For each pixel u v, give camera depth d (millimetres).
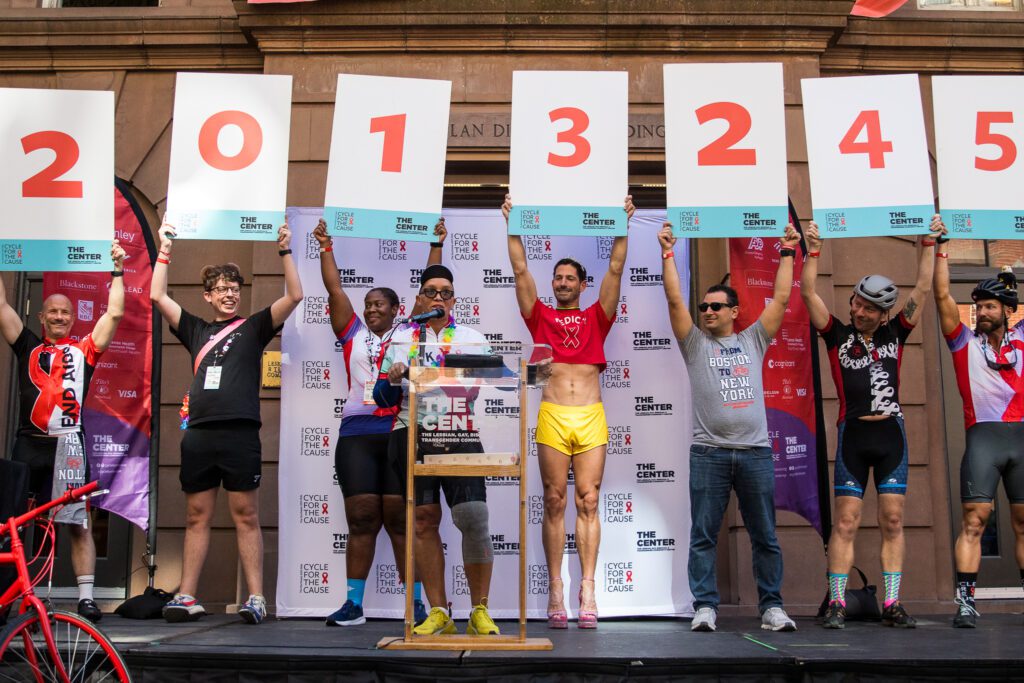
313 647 3932
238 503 4980
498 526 5328
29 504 4848
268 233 5047
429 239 5059
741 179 4992
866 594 5219
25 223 4988
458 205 6414
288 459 5414
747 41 6223
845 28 6285
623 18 6137
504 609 5266
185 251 6250
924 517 5984
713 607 4785
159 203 6355
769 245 5605
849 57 6480
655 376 5410
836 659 3744
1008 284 5238
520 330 5527
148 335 5680
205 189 5051
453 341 4672
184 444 5004
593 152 5016
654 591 5266
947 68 6539
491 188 6344
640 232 5523
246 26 6145
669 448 5363
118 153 6395
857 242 6250
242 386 5012
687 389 5395
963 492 5121
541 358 4195
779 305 4949
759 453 4820
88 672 3523
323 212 5352
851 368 5082
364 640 4184
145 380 5645
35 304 6402
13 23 6406
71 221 5023
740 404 4836
